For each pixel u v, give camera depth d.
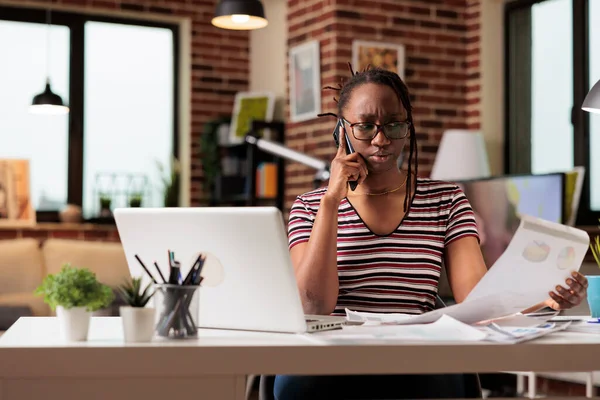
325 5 6.23
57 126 7.26
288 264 1.59
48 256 5.75
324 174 5.62
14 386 1.39
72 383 1.40
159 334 1.53
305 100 6.43
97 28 7.41
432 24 6.49
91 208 7.34
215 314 1.72
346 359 1.44
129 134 7.51
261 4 4.54
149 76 7.60
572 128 6.04
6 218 6.54
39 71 7.22
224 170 7.51
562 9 6.14
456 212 2.19
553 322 1.82
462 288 2.09
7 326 4.59
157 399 1.41
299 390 2.06
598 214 5.92
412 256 2.15
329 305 2.05
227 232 1.64
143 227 1.75
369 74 2.14
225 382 1.42
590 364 1.53
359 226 2.17
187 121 7.61
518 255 1.61
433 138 6.48
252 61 7.83
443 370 1.46
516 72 6.51
